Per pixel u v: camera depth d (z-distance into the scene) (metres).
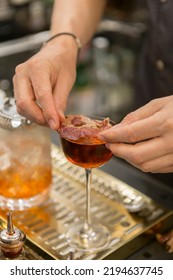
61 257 0.77
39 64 0.88
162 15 1.16
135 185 0.98
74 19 1.10
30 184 0.90
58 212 0.88
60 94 0.90
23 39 1.77
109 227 0.84
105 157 0.77
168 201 0.94
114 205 0.90
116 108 1.96
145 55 1.30
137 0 1.85
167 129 0.71
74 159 0.77
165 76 1.22
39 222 0.85
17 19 1.94
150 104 0.76
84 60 1.85
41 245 0.79
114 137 0.72
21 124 0.87
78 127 0.78
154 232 0.83
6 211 0.87
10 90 1.68
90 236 0.81
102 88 1.94
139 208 0.89
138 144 0.73
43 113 0.82
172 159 0.73
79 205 0.90
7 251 0.73
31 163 0.89
